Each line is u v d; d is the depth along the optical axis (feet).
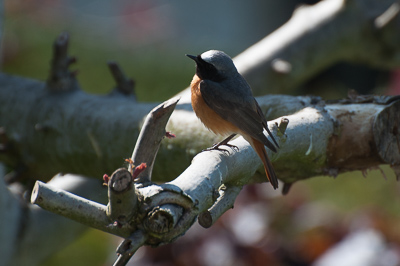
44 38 92.58
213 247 33.68
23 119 32.71
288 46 41.57
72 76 33.24
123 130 29.48
